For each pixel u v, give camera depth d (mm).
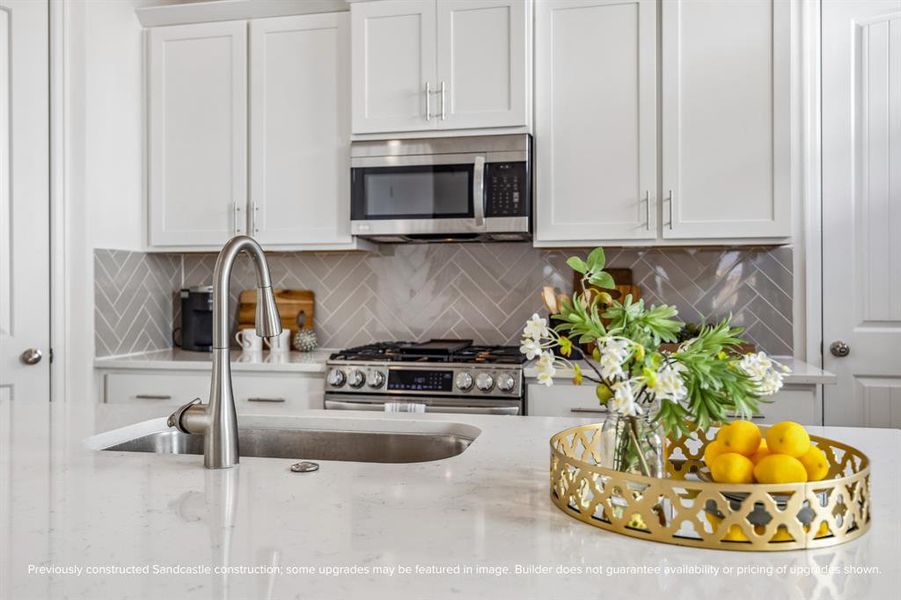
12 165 2926
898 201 2887
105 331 3172
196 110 3279
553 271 3291
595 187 2879
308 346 3363
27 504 1028
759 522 881
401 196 3018
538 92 2926
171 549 848
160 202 3324
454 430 1681
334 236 3135
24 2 2953
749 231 2736
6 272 2908
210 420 1239
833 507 857
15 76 2936
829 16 2949
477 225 2918
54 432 1547
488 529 919
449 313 3402
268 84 3201
